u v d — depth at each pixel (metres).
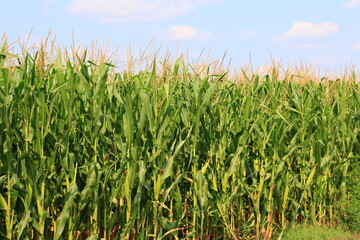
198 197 6.48
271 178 7.48
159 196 6.30
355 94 9.53
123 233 5.87
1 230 5.13
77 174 5.73
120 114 6.10
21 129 5.34
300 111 8.15
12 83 5.44
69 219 5.50
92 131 5.66
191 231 6.68
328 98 8.70
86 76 5.67
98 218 5.83
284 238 7.57
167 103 6.00
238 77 8.66
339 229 8.27
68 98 5.49
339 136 9.03
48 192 5.28
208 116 7.16
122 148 5.79
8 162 4.94
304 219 8.36
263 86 8.09
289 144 8.16
